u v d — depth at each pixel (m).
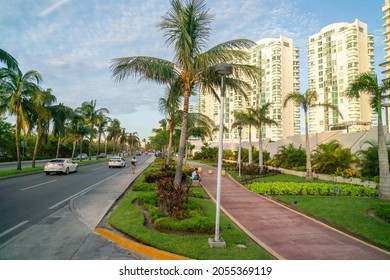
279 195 14.12
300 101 21.59
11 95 22.28
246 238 6.75
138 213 8.60
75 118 41.28
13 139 43.66
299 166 26.45
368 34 88.19
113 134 83.81
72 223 7.93
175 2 11.51
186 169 22.34
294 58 101.56
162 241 6.12
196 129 25.78
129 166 36.56
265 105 27.97
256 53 102.75
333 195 14.34
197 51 11.83
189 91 12.30
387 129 26.91
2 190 14.15
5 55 15.34
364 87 14.26
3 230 7.21
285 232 7.64
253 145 44.25
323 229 8.00
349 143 24.02
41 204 10.67
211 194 14.42
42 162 45.41
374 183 16.23
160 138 45.69
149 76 11.71
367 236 7.43
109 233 6.77
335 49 89.50
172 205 8.31
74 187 15.55
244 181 20.17
